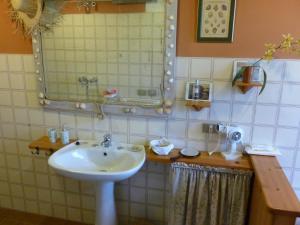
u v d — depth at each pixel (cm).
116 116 196
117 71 185
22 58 201
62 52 192
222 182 167
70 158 183
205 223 178
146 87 182
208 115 180
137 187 210
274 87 166
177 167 172
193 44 169
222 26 162
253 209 157
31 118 215
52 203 237
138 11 171
